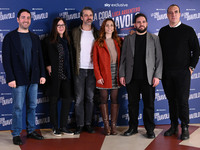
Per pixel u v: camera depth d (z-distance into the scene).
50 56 3.06
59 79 3.08
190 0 3.58
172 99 3.12
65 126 3.24
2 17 3.29
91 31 3.24
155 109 3.62
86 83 3.25
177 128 3.19
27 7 3.33
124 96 3.59
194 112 3.65
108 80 3.13
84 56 3.19
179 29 2.98
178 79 2.98
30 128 3.06
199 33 3.62
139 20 3.01
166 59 3.03
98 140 2.99
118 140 2.98
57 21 3.04
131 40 3.09
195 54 2.97
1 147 2.77
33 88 2.95
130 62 3.08
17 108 2.85
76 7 3.43
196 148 2.69
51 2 3.38
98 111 3.55
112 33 3.27
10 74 2.75
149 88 3.03
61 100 3.40
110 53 3.16
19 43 2.81
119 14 3.52
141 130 3.39
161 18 3.57
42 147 2.76
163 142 2.89
